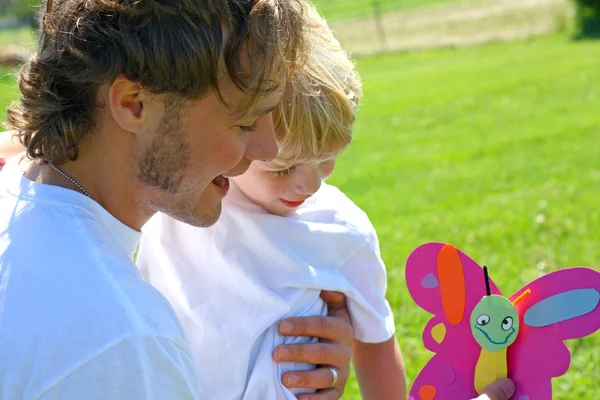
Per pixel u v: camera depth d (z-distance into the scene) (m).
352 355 2.07
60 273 1.24
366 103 12.80
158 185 1.34
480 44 20.78
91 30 1.27
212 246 1.84
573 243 4.85
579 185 6.43
